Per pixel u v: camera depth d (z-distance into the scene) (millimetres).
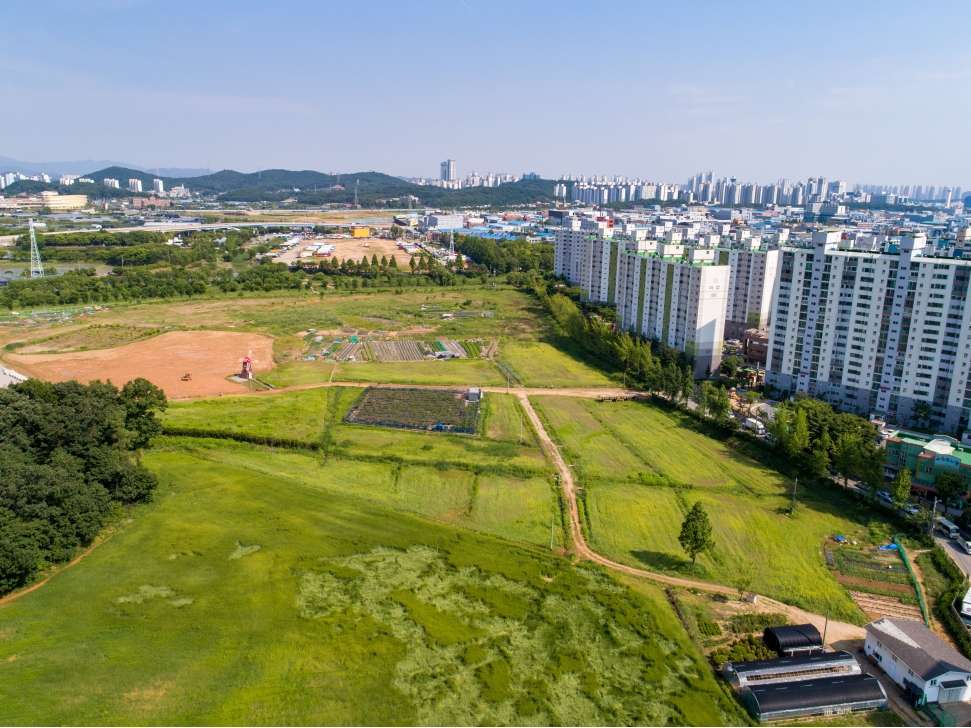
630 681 80062
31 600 92500
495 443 153625
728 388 199750
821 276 175500
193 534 110938
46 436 118750
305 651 83312
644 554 109562
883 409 169250
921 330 158625
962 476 123375
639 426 168000
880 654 84500
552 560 106812
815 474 134750
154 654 82062
